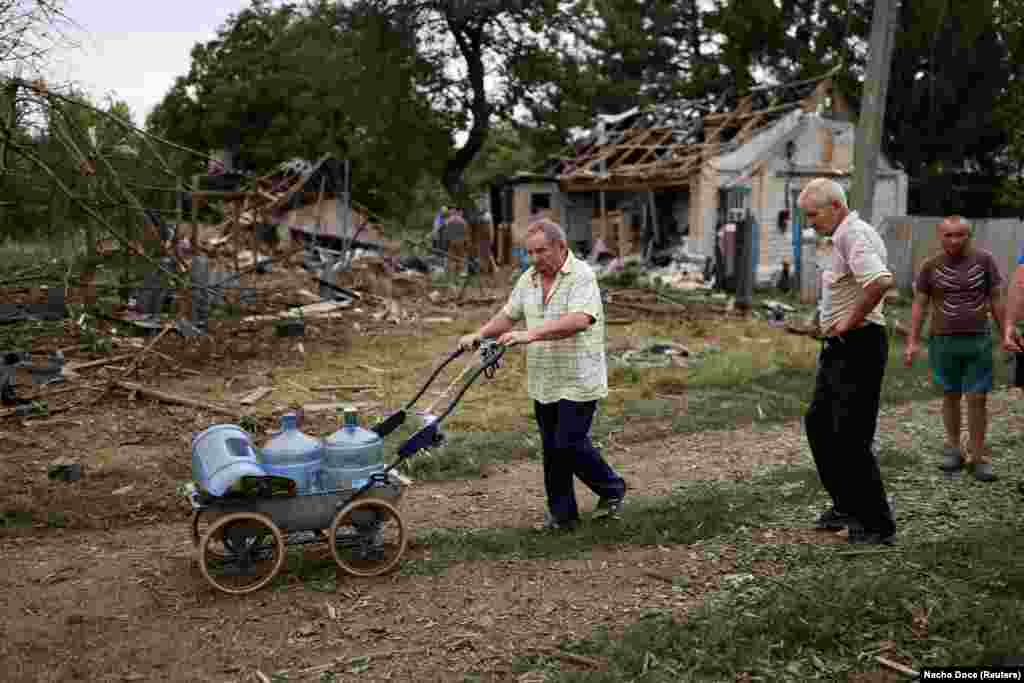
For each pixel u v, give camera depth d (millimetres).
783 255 24453
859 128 14297
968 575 4477
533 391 5289
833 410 4945
